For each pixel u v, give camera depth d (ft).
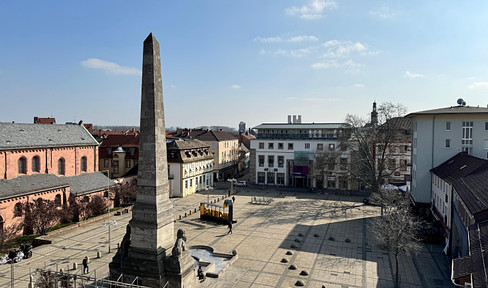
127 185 197.47
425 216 160.45
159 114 81.61
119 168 247.91
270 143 271.90
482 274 51.34
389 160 205.46
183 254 82.38
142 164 81.00
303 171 262.06
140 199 81.46
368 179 227.61
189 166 233.76
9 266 104.12
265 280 94.22
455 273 57.62
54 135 175.11
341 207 191.83
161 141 82.58
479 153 153.28
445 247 115.03
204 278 92.68
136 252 80.69
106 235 136.98
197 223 156.97
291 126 275.18
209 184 267.39
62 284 75.31
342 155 253.44
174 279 78.84
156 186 80.02
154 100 79.46
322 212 179.22
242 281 93.40
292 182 268.21
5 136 147.74
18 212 135.64
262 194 235.20
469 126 155.02
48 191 149.28
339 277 96.48
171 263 79.77
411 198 179.63
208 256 113.91
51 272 77.46
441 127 159.43
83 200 162.09
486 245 60.59
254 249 120.16
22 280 93.30
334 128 258.78
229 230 142.00
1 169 141.28
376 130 207.21
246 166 414.00
